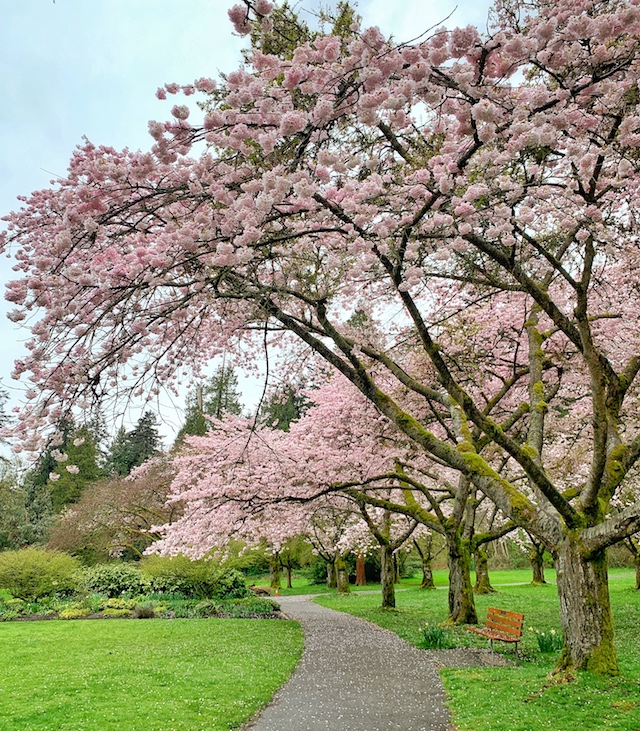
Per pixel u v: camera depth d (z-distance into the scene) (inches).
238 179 173.2
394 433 492.7
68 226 168.9
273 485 471.2
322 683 283.9
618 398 299.9
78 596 708.7
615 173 241.6
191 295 187.2
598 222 221.1
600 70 171.3
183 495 474.0
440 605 673.0
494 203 192.5
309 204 189.3
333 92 149.8
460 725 204.8
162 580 756.0
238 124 157.8
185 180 179.6
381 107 141.1
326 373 558.6
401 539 644.7
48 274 168.9
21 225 198.1
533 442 311.3
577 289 255.3
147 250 177.2
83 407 179.6
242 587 819.4
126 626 522.0
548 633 414.0
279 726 213.2
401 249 215.3
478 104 143.2
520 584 957.8
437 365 265.9
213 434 700.7
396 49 131.8
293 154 167.5
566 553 254.2
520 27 193.6
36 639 446.9
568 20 153.2
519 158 200.1
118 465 1574.8
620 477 275.3
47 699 255.6
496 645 376.8
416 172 196.2
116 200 175.0
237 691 264.1
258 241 192.4
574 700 212.5
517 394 502.6
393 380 479.8
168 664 332.8
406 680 286.0
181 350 248.5
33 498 1339.8
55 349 170.2
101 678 296.2
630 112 202.8
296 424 606.9
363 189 185.2
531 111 162.9
